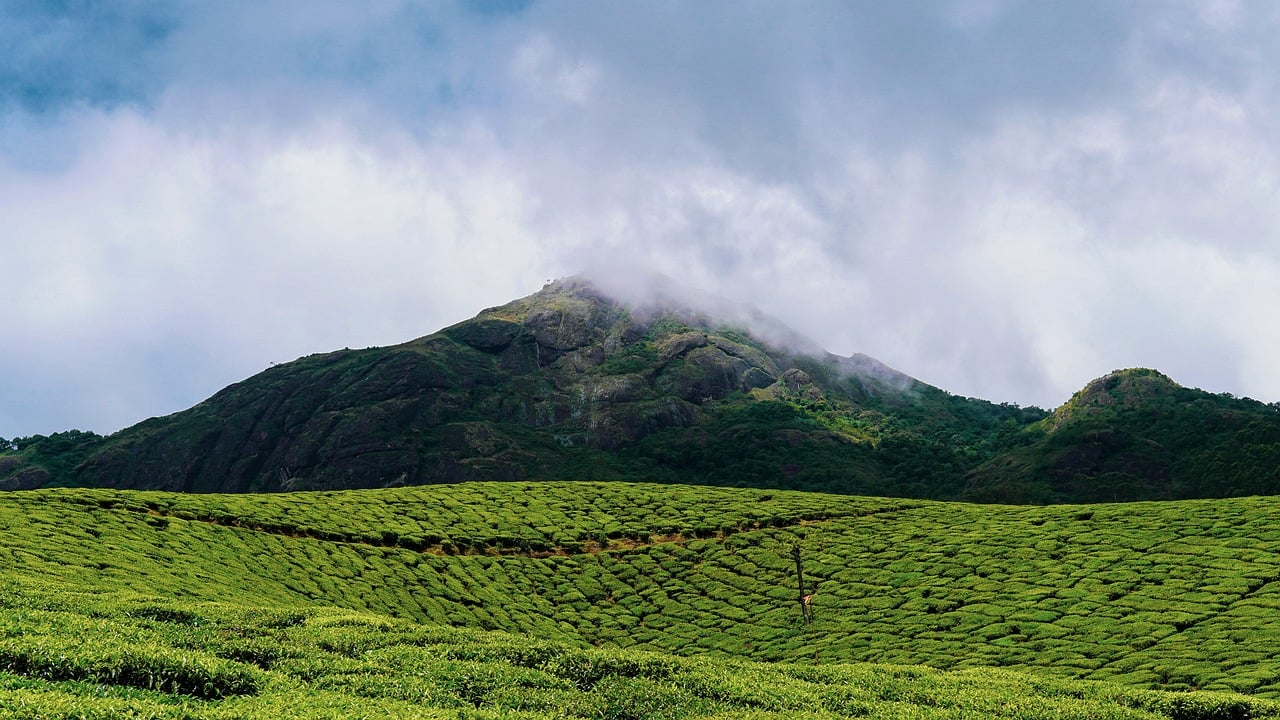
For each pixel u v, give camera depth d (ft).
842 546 299.17
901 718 107.65
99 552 216.95
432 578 270.67
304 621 134.00
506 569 288.92
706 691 111.65
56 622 109.70
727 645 227.81
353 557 274.77
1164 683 162.09
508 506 355.15
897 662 195.52
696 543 316.40
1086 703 122.62
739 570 287.28
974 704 118.73
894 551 286.87
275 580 237.86
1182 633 189.47
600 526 333.42
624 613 260.42
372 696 94.94
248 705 81.30
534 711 96.73
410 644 120.88
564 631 245.24
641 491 387.55
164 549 237.04
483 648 118.93
